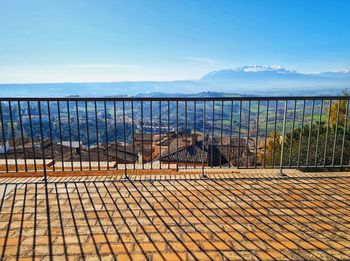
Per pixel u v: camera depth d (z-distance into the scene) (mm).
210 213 3125
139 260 2311
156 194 3627
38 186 3859
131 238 2627
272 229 2797
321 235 2689
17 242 2561
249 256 2369
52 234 2688
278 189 3801
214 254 2396
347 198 3521
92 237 2639
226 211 3174
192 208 3244
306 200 3463
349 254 2396
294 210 3199
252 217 3037
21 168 5219
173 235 2682
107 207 3256
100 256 2357
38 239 2605
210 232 2738
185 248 2477
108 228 2799
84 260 2305
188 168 4781
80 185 3904
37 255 2369
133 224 2879
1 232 2727
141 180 4109
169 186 3896
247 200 3459
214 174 4406
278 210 3199
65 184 3938
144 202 3395
